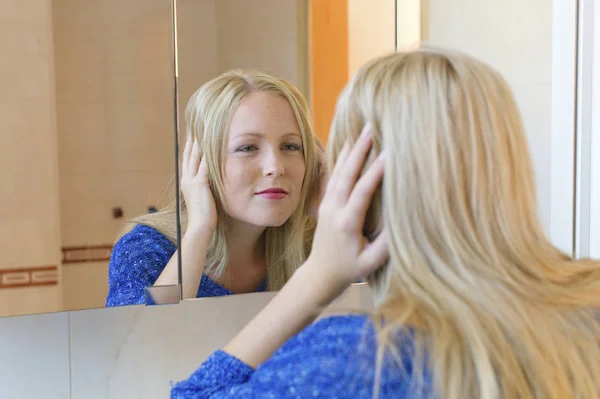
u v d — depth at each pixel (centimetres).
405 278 51
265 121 84
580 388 48
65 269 76
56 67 75
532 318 49
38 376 92
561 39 94
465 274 50
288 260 85
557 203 96
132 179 79
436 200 51
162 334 96
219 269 84
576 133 96
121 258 79
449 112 53
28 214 74
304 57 85
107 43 77
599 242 96
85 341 94
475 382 46
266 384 49
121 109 79
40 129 74
